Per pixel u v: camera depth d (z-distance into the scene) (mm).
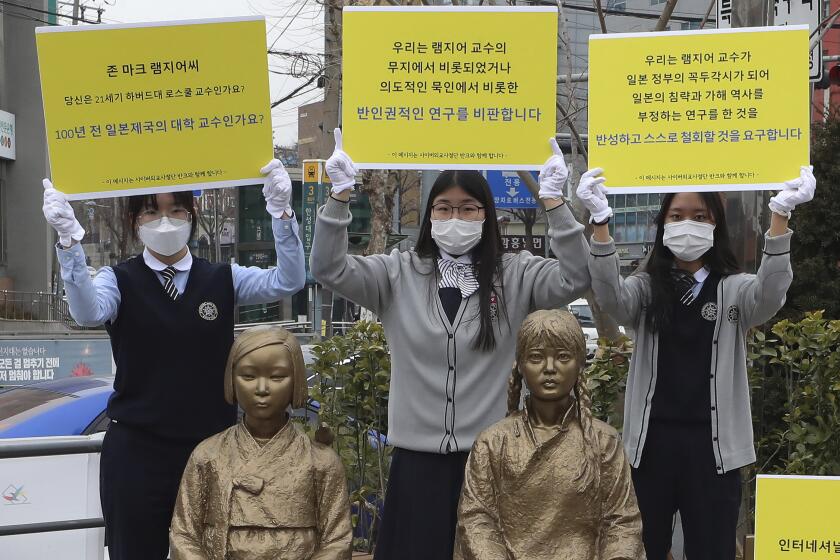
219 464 3109
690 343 3723
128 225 3695
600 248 3557
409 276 3662
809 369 4980
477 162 3607
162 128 3514
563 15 8164
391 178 17500
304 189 13195
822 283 8266
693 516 3676
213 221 29047
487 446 3113
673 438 3682
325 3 12344
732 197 5211
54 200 3334
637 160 3650
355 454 5164
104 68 3471
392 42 3596
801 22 7219
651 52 3635
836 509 3303
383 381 5047
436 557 3480
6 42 25062
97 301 3395
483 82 3604
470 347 3484
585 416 3082
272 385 3057
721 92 3604
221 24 3498
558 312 3105
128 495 3477
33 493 4516
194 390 3516
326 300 13523
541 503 3004
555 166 3543
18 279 25391
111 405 3557
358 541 5168
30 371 16406
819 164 8750
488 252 3600
